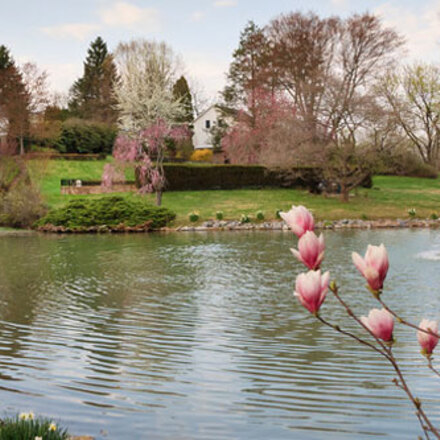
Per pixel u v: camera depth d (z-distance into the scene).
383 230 27.50
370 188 42.56
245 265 16.70
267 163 35.62
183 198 37.03
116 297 12.09
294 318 9.95
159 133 35.69
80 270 16.09
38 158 41.69
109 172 37.31
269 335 8.77
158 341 8.45
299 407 5.78
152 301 11.61
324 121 34.78
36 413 5.61
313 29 45.94
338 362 7.35
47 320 9.94
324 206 34.16
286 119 35.31
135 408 5.77
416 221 30.23
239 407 5.80
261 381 6.61
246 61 56.94
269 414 5.59
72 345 8.25
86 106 81.50
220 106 66.25
